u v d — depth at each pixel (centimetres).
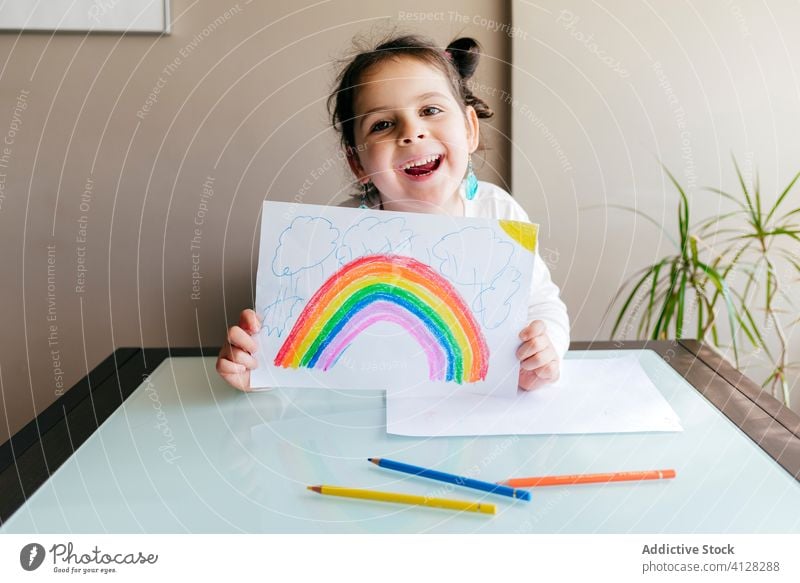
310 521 46
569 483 50
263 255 63
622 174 126
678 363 73
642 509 47
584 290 132
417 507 48
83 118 127
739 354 134
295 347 65
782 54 122
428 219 63
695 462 53
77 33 124
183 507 48
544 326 65
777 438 56
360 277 64
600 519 46
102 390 69
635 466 52
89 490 50
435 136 88
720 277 121
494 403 63
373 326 64
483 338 64
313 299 64
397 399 64
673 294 119
